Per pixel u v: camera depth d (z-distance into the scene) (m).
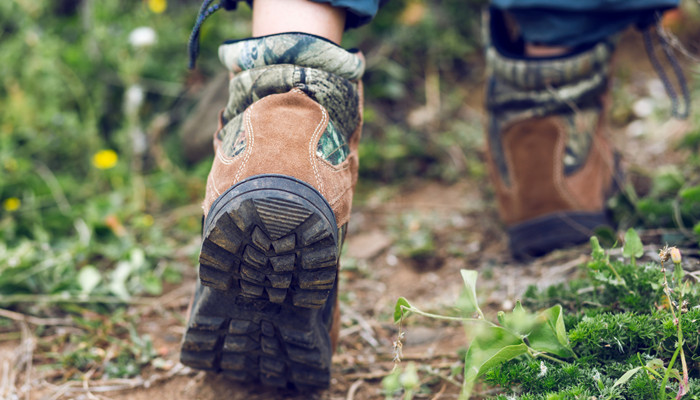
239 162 0.89
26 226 1.80
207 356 1.05
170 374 1.22
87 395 1.19
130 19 2.48
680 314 0.85
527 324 0.87
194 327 0.98
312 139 0.91
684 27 2.74
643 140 2.24
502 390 1.01
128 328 1.40
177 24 2.56
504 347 0.86
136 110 2.18
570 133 1.47
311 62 0.95
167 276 1.64
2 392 1.21
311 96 0.95
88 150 2.24
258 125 0.91
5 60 2.32
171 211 2.04
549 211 1.51
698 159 1.75
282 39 0.94
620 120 2.44
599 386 0.87
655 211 1.46
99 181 2.14
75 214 1.88
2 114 2.24
